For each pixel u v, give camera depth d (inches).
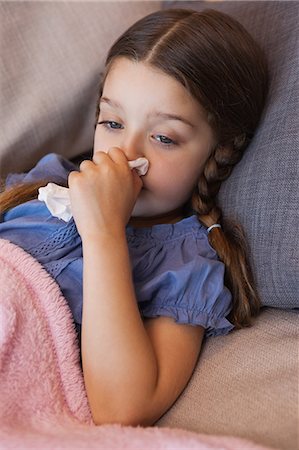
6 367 27.5
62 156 43.3
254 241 32.1
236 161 35.1
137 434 24.3
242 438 24.0
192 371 30.6
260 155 33.2
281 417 25.3
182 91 31.9
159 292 31.6
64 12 42.1
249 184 33.2
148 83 31.9
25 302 29.3
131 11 42.7
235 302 32.4
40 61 41.9
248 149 34.9
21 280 30.1
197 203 35.0
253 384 27.8
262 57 36.0
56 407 27.7
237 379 28.7
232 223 33.8
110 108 33.3
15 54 41.3
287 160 31.3
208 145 34.1
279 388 26.8
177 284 31.1
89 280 29.0
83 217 30.2
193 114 32.5
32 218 34.4
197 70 32.4
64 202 32.1
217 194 35.9
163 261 33.3
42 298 30.0
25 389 27.5
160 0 44.6
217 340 32.2
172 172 33.2
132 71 32.4
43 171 39.0
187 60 32.3
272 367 28.4
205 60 32.8
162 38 32.6
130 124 32.5
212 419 27.1
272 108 34.2
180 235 34.4
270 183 31.8
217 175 34.8
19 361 27.9
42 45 41.9
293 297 30.5
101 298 28.6
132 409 27.5
